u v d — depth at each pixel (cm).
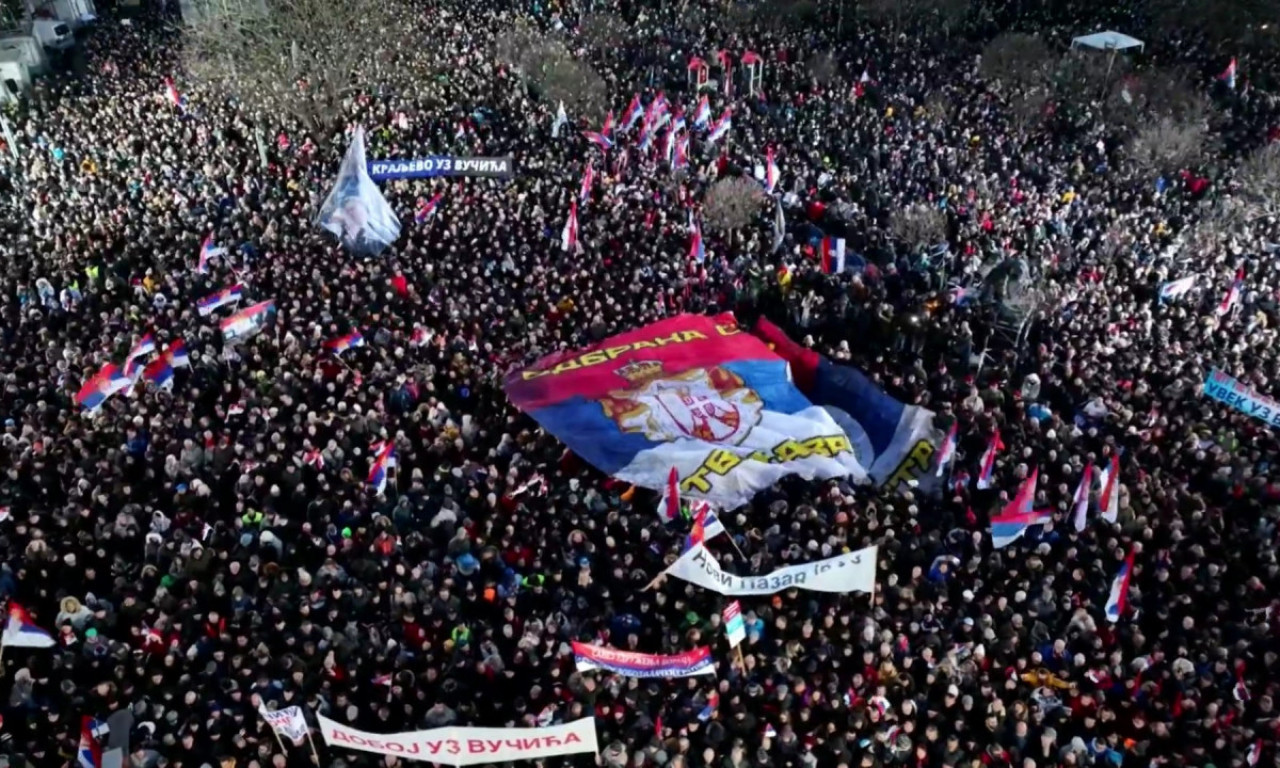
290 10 4306
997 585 1830
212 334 2606
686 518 2052
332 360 2461
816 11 5481
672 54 4981
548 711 1560
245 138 3962
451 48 4888
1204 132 4059
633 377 2438
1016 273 2780
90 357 2459
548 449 2256
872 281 2994
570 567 1858
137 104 4259
